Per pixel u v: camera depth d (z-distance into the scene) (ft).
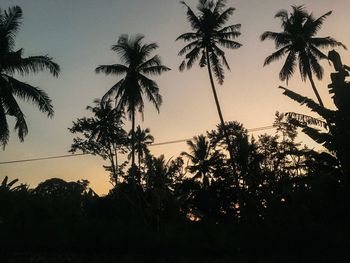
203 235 40.19
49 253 37.88
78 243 39.22
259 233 38.37
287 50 110.52
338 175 42.37
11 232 40.78
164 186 69.15
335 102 43.29
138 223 45.75
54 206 51.13
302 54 106.73
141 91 112.78
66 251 38.34
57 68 81.82
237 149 103.91
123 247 38.75
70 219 49.67
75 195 62.34
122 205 88.33
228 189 119.14
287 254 36.37
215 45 107.76
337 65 44.75
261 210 44.19
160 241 39.17
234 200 116.26
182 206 66.44
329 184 40.32
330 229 37.81
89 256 37.91
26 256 37.40
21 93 80.48
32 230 41.29
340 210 39.52
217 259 36.73
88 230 40.98
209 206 115.14
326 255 35.47
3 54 80.64
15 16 83.10
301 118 44.21
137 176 107.24
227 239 39.22
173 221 57.82
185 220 60.80
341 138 41.16
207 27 106.52
